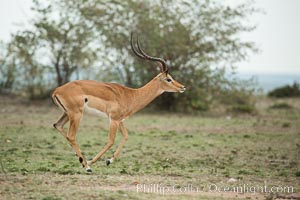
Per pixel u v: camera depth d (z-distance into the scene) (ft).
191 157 127.95
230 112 236.43
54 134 158.20
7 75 244.83
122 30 226.79
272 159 129.18
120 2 224.74
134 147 140.56
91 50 233.96
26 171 101.65
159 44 216.95
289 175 109.60
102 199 81.46
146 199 83.10
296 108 262.47
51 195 82.89
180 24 221.46
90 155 125.90
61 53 237.04
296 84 334.65
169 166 114.42
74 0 231.09
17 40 234.17
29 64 240.32
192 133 171.53
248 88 229.86
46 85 247.50
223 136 165.78
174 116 217.77
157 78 123.13
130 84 228.63
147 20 220.84
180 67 223.92
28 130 164.55
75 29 233.55
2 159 115.24
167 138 158.30
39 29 233.55
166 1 225.35
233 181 100.83
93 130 171.83
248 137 164.14
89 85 112.27
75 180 94.63
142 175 103.45
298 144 150.92
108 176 100.48
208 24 223.51
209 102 229.25
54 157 120.88
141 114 221.05
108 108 113.70
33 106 231.91
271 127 189.67
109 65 229.86
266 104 279.08
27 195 82.89
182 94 224.74
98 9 227.61
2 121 184.34
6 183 90.17
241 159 127.85
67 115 111.24
